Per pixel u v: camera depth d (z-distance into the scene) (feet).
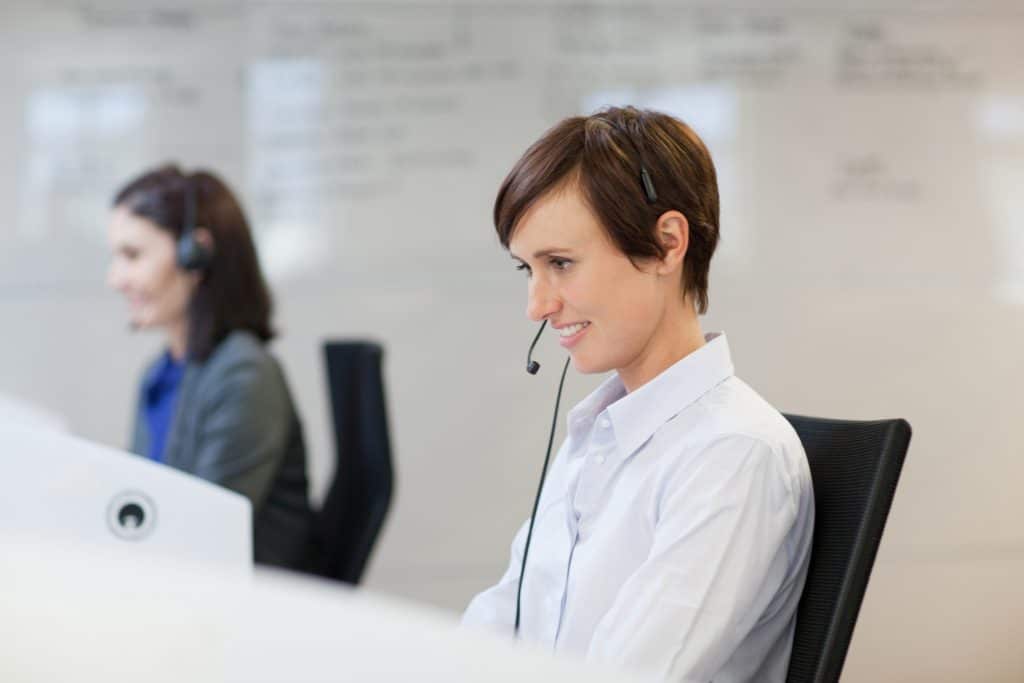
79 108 10.86
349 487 7.67
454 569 11.27
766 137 11.41
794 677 3.66
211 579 1.45
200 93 10.96
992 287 11.62
